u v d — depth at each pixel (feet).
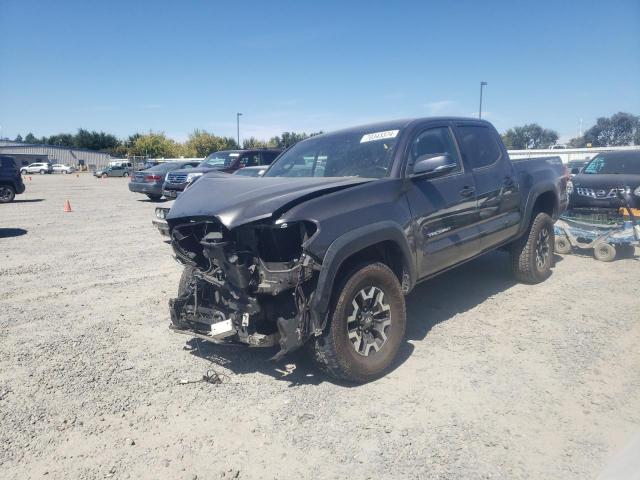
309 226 11.94
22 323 17.93
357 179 14.20
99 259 28.12
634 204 26.81
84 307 19.70
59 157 302.45
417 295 20.34
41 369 14.20
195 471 9.69
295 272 11.53
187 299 13.99
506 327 16.52
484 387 12.54
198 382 13.32
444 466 9.56
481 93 103.30
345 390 12.66
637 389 12.20
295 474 9.51
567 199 24.04
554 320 16.99
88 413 11.85
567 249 27.12
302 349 15.01
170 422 11.41
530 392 12.21
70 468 9.88
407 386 12.75
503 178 18.85
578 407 11.48
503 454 9.86
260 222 11.57
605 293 19.90
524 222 20.04
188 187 14.99
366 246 12.59
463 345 15.17
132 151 267.39
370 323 13.05
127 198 72.54
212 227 12.54
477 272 23.61
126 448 10.48
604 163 34.17
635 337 15.33
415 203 14.60
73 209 55.16
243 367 14.20
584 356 14.11
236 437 10.77
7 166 64.49
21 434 11.03
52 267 26.22
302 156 17.58
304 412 11.66
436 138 16.70
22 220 45.03
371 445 10.32
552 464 9.50
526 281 21.35
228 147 229.45
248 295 11.83
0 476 9.66
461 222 16.49
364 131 17.04
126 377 13.67
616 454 9.71
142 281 23.41
